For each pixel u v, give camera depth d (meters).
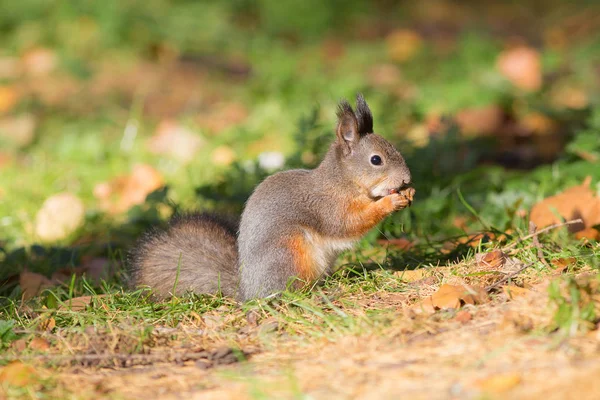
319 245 9.16
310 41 25.61
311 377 6.73
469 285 8.26
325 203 9.12
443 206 11.82
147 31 23.34
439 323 7.46
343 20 27.39
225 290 9.21
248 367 7.12
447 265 9.19
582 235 9.77
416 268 9.38
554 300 7.12
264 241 8.87
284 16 26.25
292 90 19.88
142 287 9.20
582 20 27.67
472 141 15.11
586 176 11.89
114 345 7.71
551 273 8.43
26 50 22.20
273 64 21.80
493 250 9.04
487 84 19.20
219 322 8.30
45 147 16.88
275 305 8.44
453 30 27.50
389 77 21.62
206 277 9.26
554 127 16.48
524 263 8.76
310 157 14.12
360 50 23.84
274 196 9.09
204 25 24.36
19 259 11.11
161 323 8.38
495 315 7.40
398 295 8.44
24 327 8.33
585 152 12.47
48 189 14.48
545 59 21.78
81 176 15.12
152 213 12.44
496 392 6.00
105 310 8.57
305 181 9.20
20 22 23.34
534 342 6.78
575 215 10.37
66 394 6.83
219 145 16.23
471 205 11.95
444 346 7.00
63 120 18.44
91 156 16.00
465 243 9.84
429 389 6.22
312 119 13.82
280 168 13.65
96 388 6.89
